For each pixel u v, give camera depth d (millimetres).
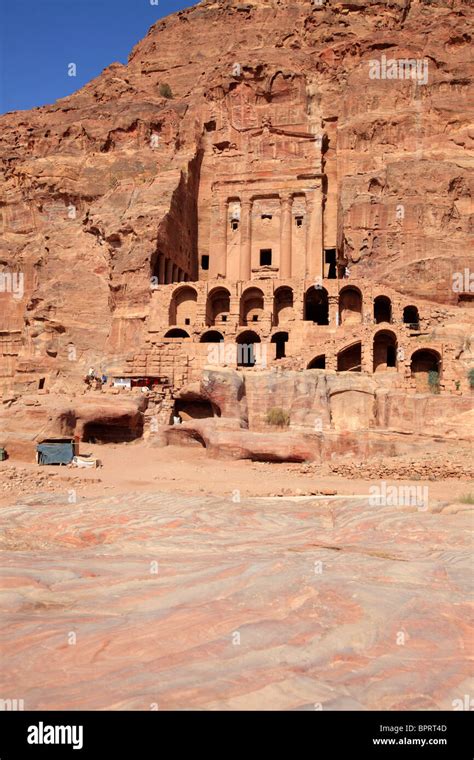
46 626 7090
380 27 82312
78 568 9695
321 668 6105
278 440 33781
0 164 79688
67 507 15805
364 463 29766
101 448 36906
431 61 66375
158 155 72250
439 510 15992
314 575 8719
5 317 71188
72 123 77125
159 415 41188
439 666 6156
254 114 72812
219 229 70625
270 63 73000
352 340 46562
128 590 8656
